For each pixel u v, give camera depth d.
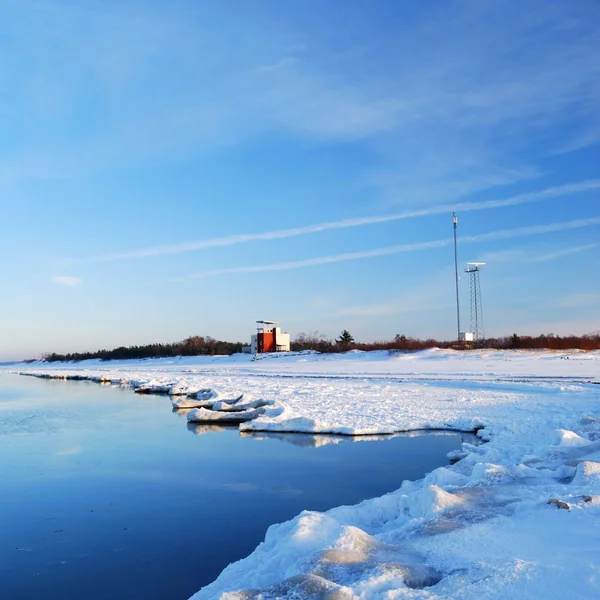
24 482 14.14
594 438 14.38
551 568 5.49
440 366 49.91
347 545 6.65
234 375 50.22
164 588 8.24
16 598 8.01
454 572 5.87
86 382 56.53
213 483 13.75
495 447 14.70
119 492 13.16
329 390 31.47
